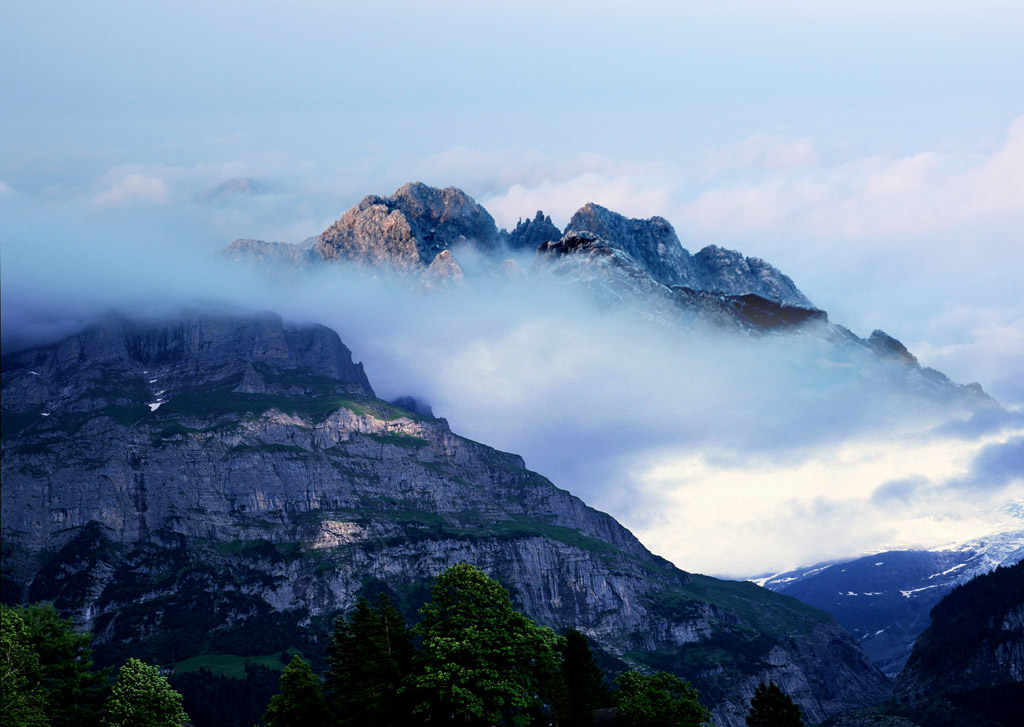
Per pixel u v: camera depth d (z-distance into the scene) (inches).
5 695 7022.6
